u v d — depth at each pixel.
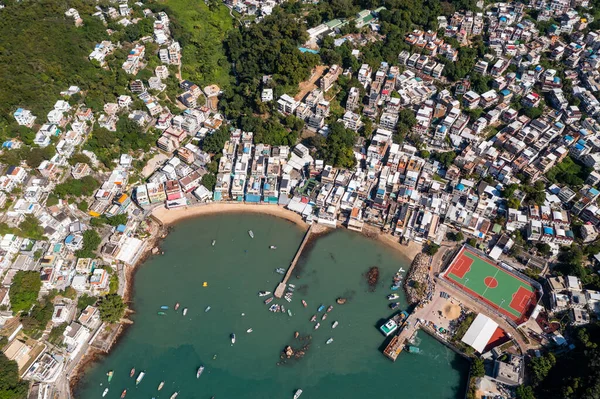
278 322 176.12
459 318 172.75
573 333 163.25
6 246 176.00
